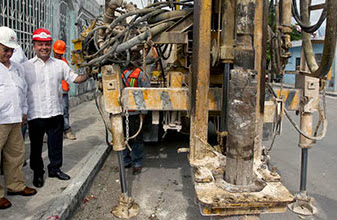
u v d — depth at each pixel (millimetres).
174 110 2965
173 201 3715
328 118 9227
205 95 2416
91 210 3492
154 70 5656
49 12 7816
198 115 2428
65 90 5648
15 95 3066
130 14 2973
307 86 3137
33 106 3516
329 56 2094
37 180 3613
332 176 4496
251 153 1926
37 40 3436
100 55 3223
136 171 4617
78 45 3365
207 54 2387
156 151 5801
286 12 2850
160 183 4270
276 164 5008
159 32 2873
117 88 2980
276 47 2930
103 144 5594
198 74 2396
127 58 3033
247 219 1867
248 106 1853
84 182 3854
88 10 11836
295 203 3463
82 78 3646
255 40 2535
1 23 5523
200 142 2441
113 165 5023
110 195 3889
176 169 4836
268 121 2873
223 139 2576
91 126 7125
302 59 3166
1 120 2980
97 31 3266
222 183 1973
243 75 1825
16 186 3312
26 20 6555
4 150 3211
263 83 2547
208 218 3309
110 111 3012
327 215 3350
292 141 6504
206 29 2361
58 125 3760
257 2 2508
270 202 1777
